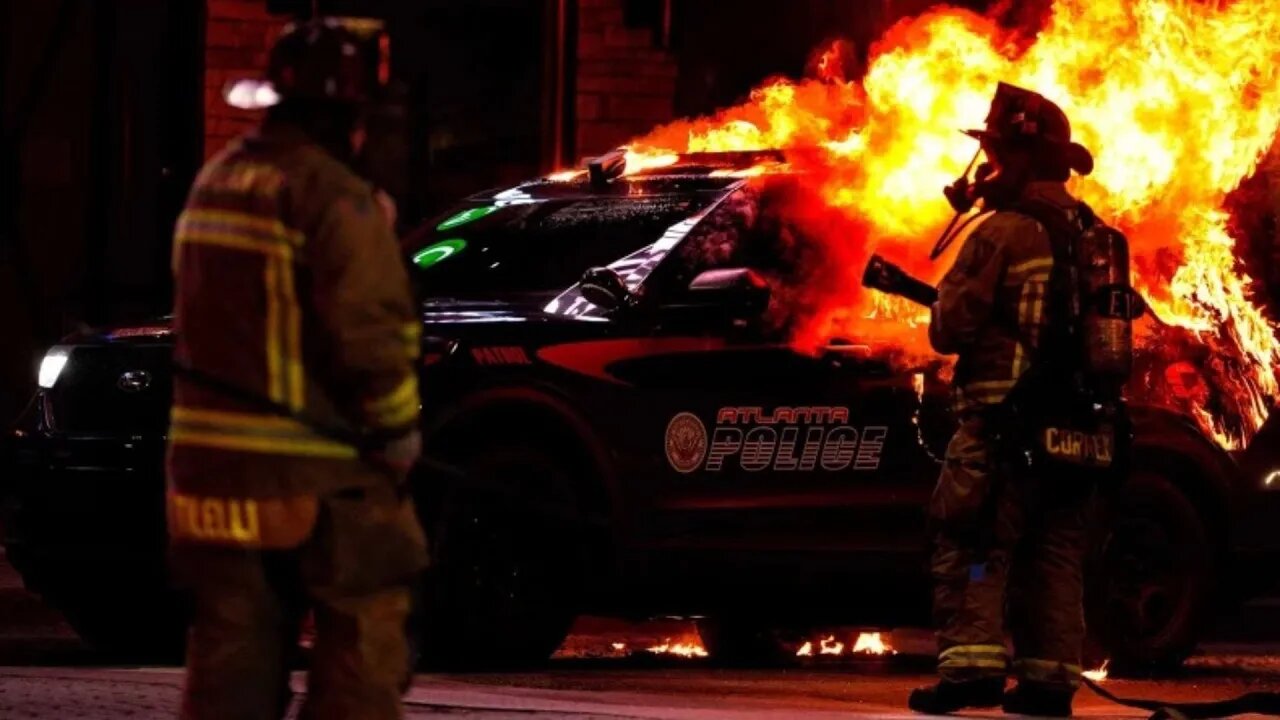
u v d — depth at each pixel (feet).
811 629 78.23
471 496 64.64
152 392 66.80
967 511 56.39
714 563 67.51
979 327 56.08
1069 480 56.44
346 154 34.58
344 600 33.71
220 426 33.35
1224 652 84.07
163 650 72.54
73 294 109.09
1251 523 75.77
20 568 69.41
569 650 78.54
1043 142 56.59
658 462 66.95
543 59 109.19
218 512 33.27
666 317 67.97
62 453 66.95
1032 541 57.67
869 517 69.41
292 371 33.35
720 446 67.77
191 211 33.99
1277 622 93.25
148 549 66.44
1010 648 75.61
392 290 33.35
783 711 56.80
